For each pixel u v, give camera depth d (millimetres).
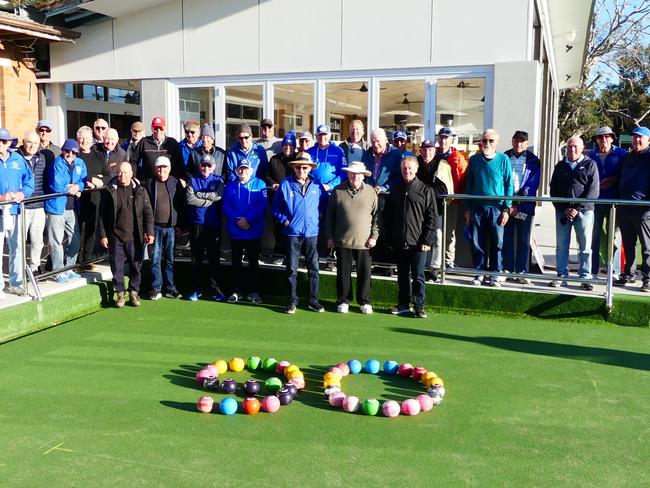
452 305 7660
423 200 7199
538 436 4301
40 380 5367
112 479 3709
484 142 7527
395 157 7887
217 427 4426
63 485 3643
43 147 8195
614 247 7906
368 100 9383
